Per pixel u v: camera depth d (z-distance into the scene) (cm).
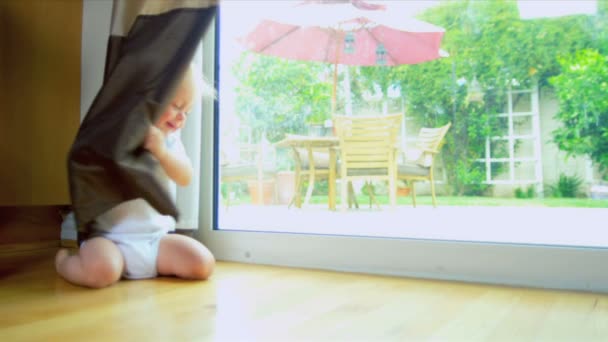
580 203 409
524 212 358
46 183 168
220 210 156
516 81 436
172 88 109
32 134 164
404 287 103
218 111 150
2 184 155
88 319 77
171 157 115
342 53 443
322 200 383
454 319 77
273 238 135
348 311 82
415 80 457
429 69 454
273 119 406
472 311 82
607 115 405
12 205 158
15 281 112
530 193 429
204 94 142
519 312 82
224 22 168
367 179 330
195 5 114
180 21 113
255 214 338
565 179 418
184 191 138
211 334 68
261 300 91
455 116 451
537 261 103
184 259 112
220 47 153
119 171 104
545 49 425
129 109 106
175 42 112
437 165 444
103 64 176
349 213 342
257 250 137
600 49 405
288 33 422
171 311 82
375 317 78
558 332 70
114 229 114
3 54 155
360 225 277
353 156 325
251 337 67
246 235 139
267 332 69
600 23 403
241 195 374
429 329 71
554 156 423
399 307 85
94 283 103
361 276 117
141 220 117
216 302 89
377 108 461
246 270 125
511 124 437
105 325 73
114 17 129
